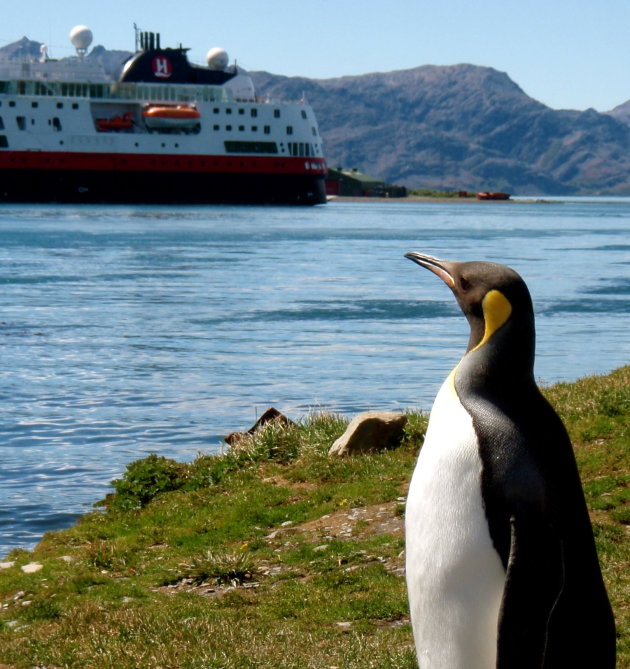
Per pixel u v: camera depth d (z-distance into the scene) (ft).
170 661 28.86
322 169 501.97
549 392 57.88
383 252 256.52
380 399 86.17
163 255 237.86
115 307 146.00
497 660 14.65
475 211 647.97
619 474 42.65
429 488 15.83
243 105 479.41
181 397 86.69
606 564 34.09
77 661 29.58
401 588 34.14
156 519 46.37
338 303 154.71
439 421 16.12
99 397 86.33
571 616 15.12
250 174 483.51
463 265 16.92
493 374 15.89
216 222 377.50
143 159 465.88
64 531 46.98
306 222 402.72
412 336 122.93
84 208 444.96
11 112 450.30
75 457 66.33
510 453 15.20
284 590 35.06
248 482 49.80
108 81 486.79
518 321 16.01
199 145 474.08
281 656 28.94
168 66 498.28
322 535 40.60
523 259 244.01
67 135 457.27
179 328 127.34
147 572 38.52
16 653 30.48
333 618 32.32
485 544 15.16
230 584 36.45
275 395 87.92
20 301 150.30
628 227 442.09
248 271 203.51
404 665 27.71
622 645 27.99
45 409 81.51
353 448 50.93
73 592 37.01
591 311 147.84
